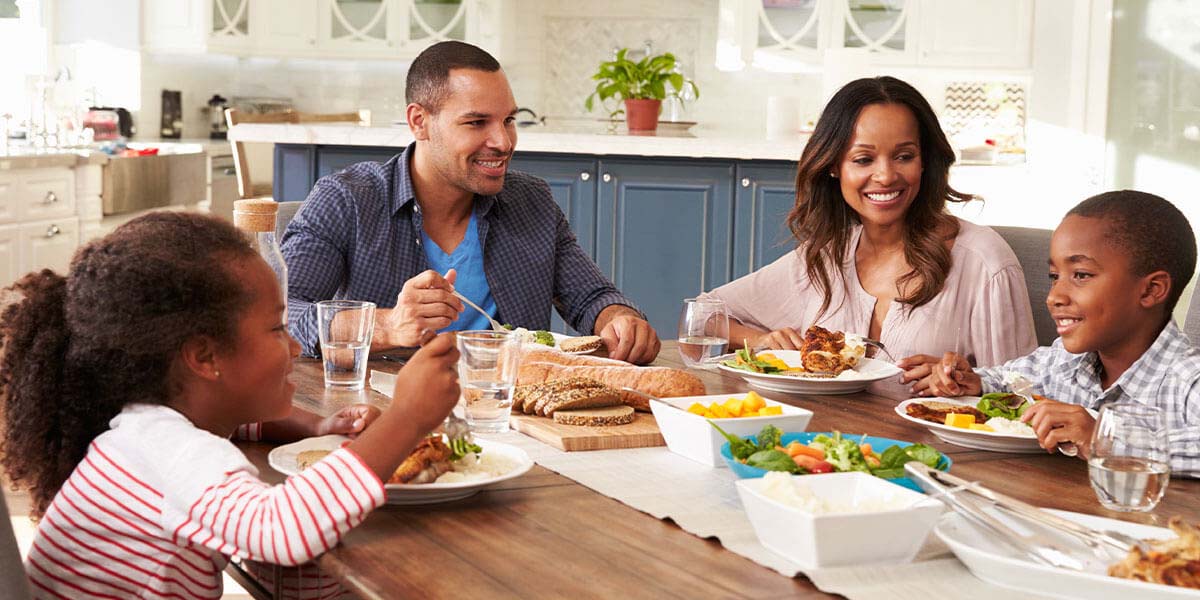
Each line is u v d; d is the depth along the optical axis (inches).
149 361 44.7
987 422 59.8
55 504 44.4
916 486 46.1
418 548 40.8
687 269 175.5
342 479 41.0
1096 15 207.8
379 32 258.8
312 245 86.0
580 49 270.7
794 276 92.5
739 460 48.0
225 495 41.2
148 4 248.1
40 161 193.8
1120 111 208.2
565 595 36.5
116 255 44.5
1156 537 41.4
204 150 248.7
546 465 52.8
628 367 67.1
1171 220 61.1
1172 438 53.8
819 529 38.3
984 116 247.6
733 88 266.8
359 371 68.5
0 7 239.3
